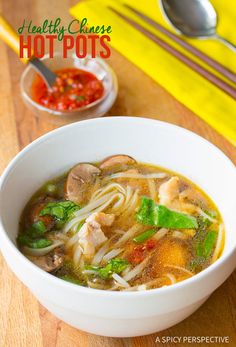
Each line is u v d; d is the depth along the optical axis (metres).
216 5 0.68
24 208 0.45
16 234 0.43
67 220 0.45
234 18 0.68
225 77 0.63
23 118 0.61
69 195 0.46
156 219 0.44
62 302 0.37
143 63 0.66
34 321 0.44
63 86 0.64
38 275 0.37
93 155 0.49
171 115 0.61
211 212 0.45
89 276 0.41
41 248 0.43
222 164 0.44
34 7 0.76
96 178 0.48
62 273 0.41
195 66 0.64
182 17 0.68
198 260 0.42
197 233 0.44
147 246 0.43
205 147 0.45
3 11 0.75
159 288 0.36
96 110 0.61
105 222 0.44
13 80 0.66
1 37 0.70
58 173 0.48
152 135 0.48
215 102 0.61
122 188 0.47
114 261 0.41
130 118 0.47
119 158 0.48
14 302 0.45
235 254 0.38
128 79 0.65
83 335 0.43
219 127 0.58
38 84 0.64
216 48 0.67
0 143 0.59
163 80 0.64
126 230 0.44
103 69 0.65
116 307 0.36
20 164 0.44
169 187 0.45
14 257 0.38
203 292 0.37
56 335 0.43
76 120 0.60
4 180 0.42
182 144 0.47
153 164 0.49
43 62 0.66
